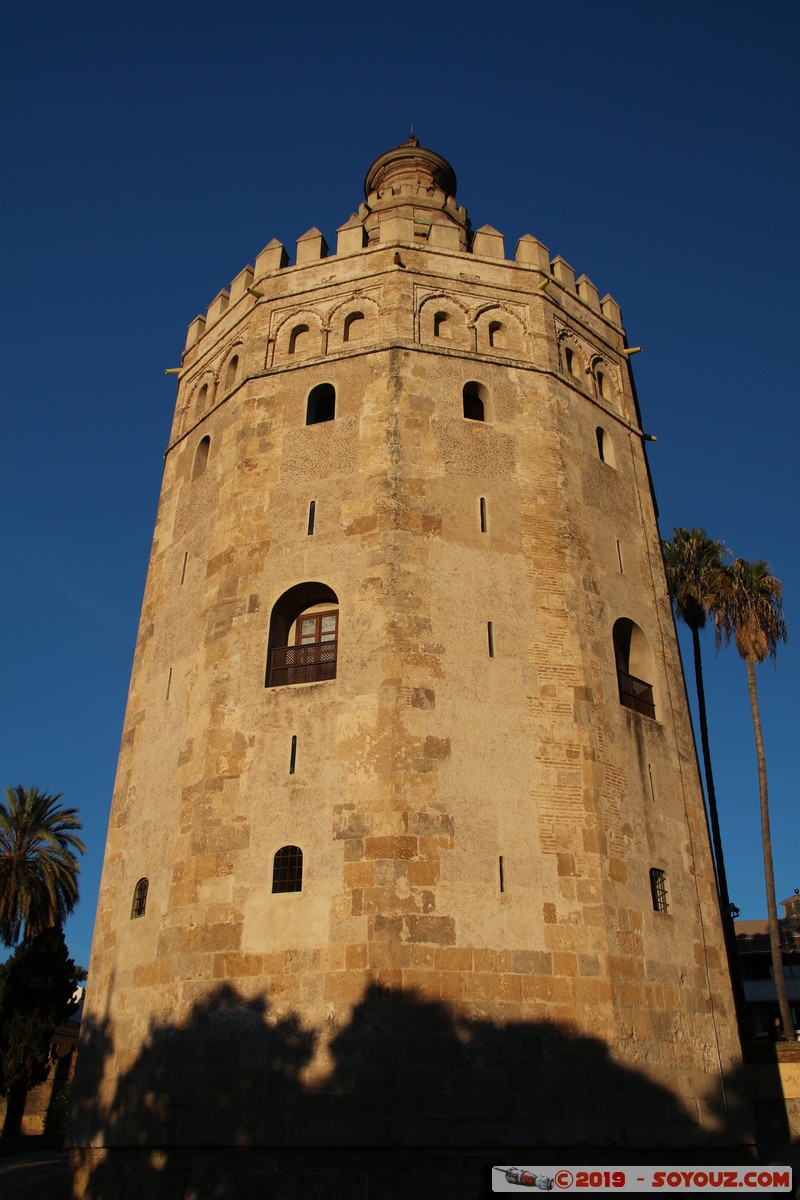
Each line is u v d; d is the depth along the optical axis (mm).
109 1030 21766
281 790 21500
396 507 23922
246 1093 18891
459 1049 18766
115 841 24531
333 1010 19031
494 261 29266
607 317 31812
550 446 26484
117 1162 20141
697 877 24047
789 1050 31000
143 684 26281
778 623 41188
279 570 24219
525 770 21844
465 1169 18047
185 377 32125
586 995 19984
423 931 19531
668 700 26000
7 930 45844
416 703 21703
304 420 26312
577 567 25047
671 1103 20203
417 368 26250
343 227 29594
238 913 20500
